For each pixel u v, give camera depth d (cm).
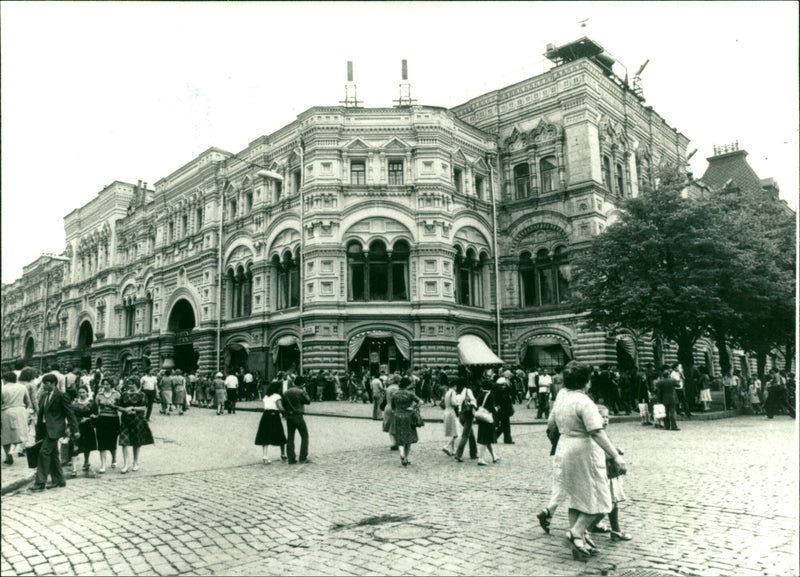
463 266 3853
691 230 2583
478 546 752
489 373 3419
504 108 4122
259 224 4053
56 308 7125
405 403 1422
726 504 931
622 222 2889
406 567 686
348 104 3922
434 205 3606
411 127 3697
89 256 6538
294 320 3662
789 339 2970
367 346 3562
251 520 903
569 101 3797
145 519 913
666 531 799
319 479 1238
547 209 3812
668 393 2027
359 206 3606
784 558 682
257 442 1454
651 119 4522
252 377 3781
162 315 5053
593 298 2795
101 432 1330
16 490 1159
